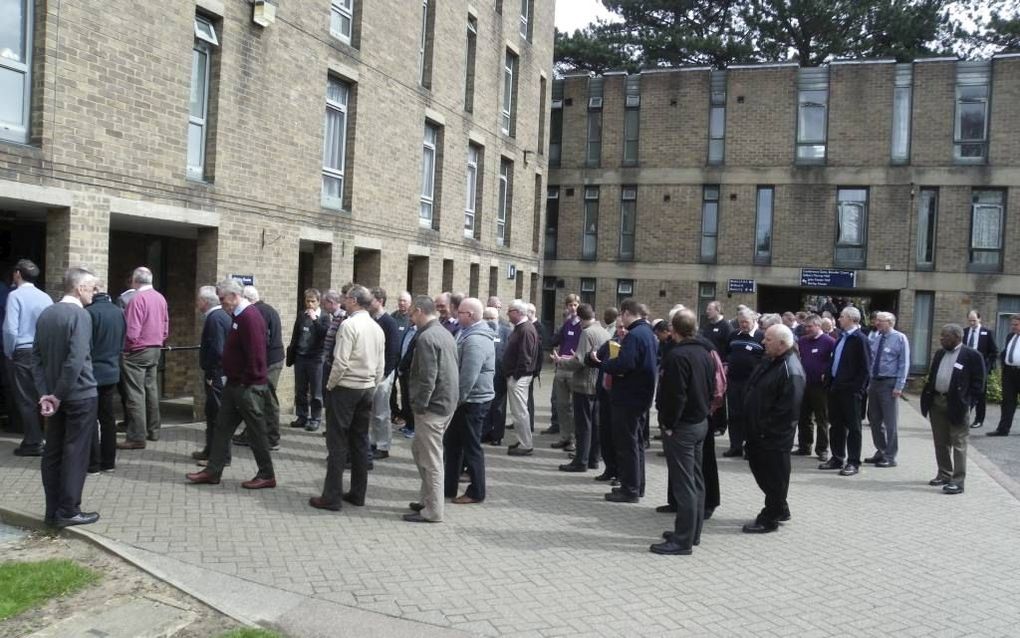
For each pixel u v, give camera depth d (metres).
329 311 10.05
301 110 12.72
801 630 5.02
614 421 8.14
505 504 7.78
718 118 25.27
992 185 22.58
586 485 8.79
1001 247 22.66
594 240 26.92
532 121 23.22
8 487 7.09
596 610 5.19
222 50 11.10
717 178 25.06
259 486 7.63
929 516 8.05
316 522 6.73
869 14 29.34
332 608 4.99
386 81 15.09
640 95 26.03
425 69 16.88
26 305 8.19
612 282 26.44
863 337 10.00
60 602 4.94
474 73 19.08
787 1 29.59
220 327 8.38
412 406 6.89
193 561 5.63
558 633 4.80
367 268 15.32
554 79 28.47
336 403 7.11
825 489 9.17
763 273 24.59
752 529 7.21
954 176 22.89
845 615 5.29
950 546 6.98
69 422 6.12
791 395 7.08
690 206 25.44
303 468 8.65
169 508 6.79
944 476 9.43
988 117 22.69
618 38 32.25
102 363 7.65
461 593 5.34
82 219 9.06
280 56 12.20
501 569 5.86
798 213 24.25
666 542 6.55
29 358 8.16
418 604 5.12
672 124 25.62
